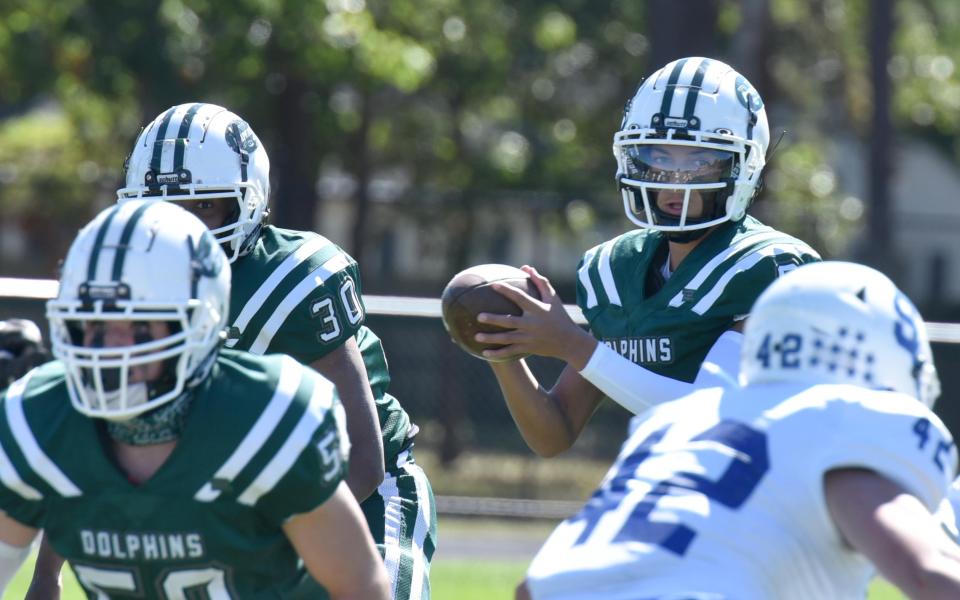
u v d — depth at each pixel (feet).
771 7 183.83
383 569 31.32
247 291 40.06
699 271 39.86
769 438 27.53
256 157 40.57
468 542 107.14
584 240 199.00
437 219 171.42
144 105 156.35
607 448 135.44
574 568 27.84
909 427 27.20
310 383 29.99
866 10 204.33
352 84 162.71
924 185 298.35
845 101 212.23
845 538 26.96
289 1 150.51
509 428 132.26
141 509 28.89
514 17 189.88
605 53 199.41
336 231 200.85
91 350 28.30
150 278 28.48
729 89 39.60
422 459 133.08
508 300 38.78
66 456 29.17
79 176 168.04
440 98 193.36
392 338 134.82
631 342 40.63
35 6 157.99
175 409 28.96
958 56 244.83
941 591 25.05
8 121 237.45
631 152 40.01
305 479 29.14
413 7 174.91
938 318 206.80
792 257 39.65
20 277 192.85
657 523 27.50
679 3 149.38
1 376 51.29
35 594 41.22
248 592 30.07
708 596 26.58
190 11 152.97
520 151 194.59
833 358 28.17
